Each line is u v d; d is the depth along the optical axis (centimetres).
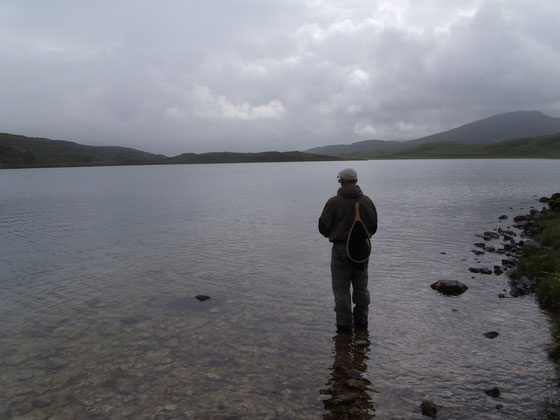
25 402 518
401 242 1542
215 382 561
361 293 734
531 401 500
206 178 9056
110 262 1297
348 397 517
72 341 704
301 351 656
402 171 9950
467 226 1919
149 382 563
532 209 2386
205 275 1124
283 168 17775
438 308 842
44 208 3116
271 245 1529
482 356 625
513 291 926
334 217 715
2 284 1066
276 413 488
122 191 5075
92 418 482
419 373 578
